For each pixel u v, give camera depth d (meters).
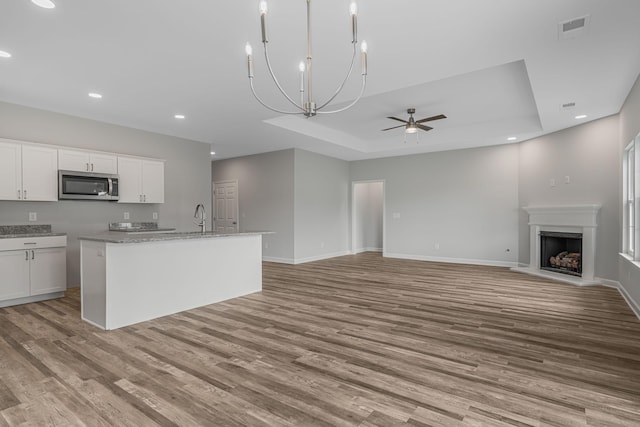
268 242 8.23
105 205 5.41
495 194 7.38
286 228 7.89
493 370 2.45
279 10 2.53
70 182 4.72
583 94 4.23
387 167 8.95
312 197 8.27
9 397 2.09
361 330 3.29
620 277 4.86
